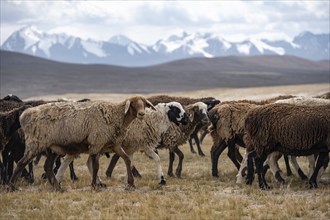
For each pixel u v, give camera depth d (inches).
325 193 586.6
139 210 506.3
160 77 7554.1
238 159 811.4
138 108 623.8
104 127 615.2
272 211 500.4
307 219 474.6
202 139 1275.8
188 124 748.0
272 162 678.5
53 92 5428.2
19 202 553.9
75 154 629.3
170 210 509.4
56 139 611.2
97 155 621.0
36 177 760.3
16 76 6712.6
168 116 722.2
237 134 732.7
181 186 645.3
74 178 729.6
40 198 575.5
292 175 748.6
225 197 569.0
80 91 5521.7
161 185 659.4
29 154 616.4
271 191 610.5
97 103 624.1
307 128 607.5
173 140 738.8
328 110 617.6
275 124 623.5
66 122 608.4
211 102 901.8
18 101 783.7
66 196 575.5
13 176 618.5
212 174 753.0
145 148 696.4
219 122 741.9
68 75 7249.0
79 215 497.4
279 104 644.1
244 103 745.0
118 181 700.7
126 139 689.0
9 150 697.0
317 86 4018.2
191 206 520.1
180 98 930.1
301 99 731.4
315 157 689.6
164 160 964.0
